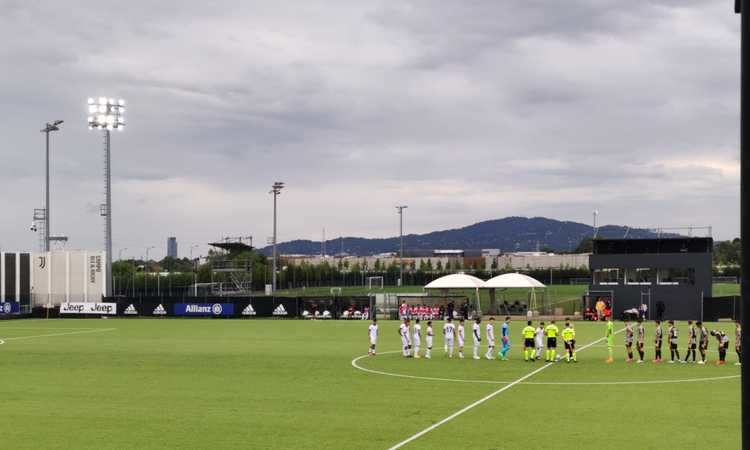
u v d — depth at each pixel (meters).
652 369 36.78
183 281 129.62
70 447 20.61
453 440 21.14
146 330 66.50
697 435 21.64
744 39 7.02
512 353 45.28
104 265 92.06
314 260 187.25
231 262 117.19
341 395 29.09
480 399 28.03
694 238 79.31
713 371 35.91
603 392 29.59
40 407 26.75
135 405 27.06
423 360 41.28
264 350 47.28
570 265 166.62
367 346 49.94
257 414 25.19
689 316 78.81
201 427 23.11
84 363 40.38
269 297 85.69
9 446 20.78
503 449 20.03
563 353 44.56
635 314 78.88
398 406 26.61
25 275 92.81
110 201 91.81
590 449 19.98
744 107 7.03
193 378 34.19
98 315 89.12
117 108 91.56
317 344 51.56
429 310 76.25
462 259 175.00
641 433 21.94
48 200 95.50
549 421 23.80
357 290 131.75
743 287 7.09
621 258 81.19
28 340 56.06
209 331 64.75
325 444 20.73
